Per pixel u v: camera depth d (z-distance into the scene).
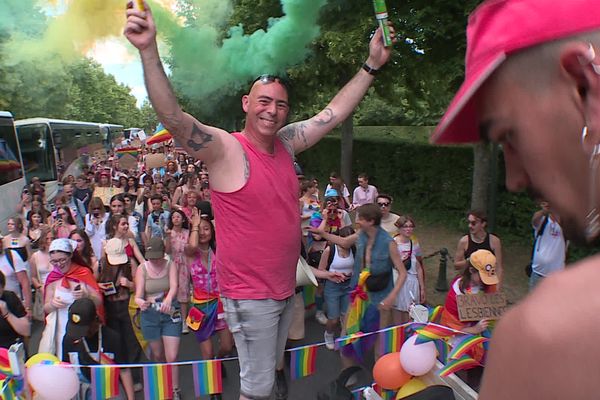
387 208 6.33
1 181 11.40
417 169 13.56
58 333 4.12
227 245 2.38
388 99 12.10
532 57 0.57
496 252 5.30
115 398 4.66
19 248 6.29
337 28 6.82
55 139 16.09
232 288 2.42
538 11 0.57
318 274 5.30
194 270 4.90
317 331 6.36
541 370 0.48
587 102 0.54
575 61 0.54
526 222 9.55
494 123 0.63
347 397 3.81
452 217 12.29
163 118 2.06
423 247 10.09
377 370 3.46
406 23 6.93
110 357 4.18
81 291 4.17
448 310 4.23
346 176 13.96
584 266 0.52
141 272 4.66
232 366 5.40
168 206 9.23
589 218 0.55
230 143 2.31
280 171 2.41
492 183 8.98
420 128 20.88
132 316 4.86
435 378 3.28
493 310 3.85
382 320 4.67
